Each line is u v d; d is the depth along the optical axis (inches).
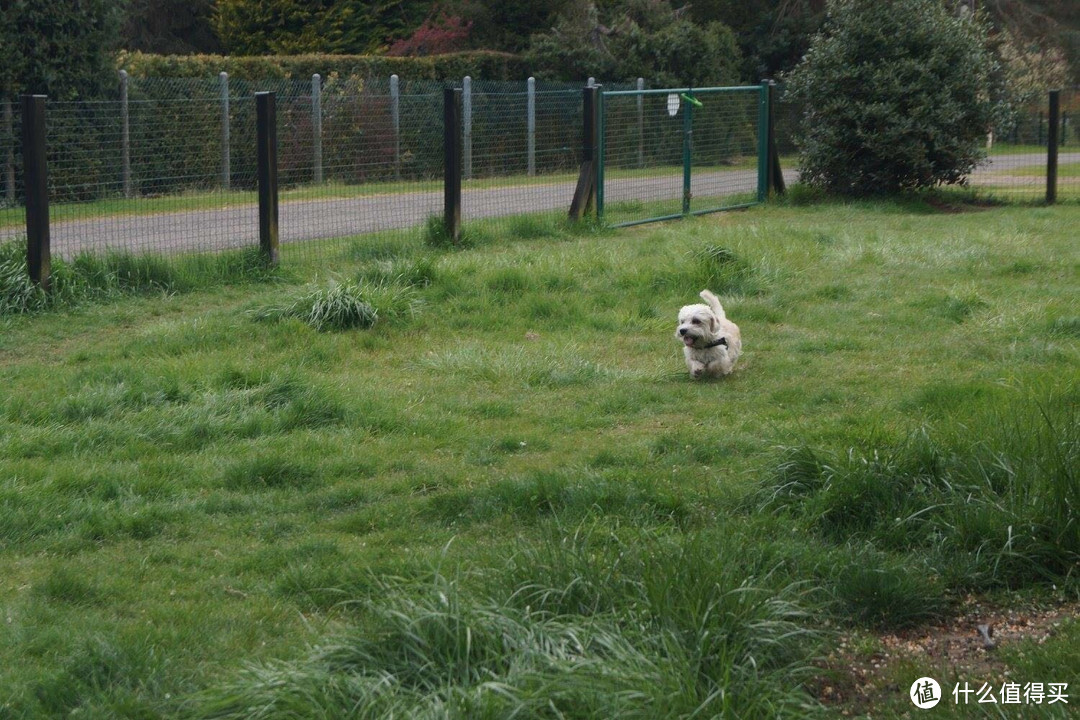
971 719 147.1
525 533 212.7
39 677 158.2
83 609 185.9
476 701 135.0
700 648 149.9
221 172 633.6
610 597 166.4
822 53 747.4
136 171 583.8
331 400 293.3
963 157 736.3
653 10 1254.3
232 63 869.2
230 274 449.4
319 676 144.6
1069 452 205.0
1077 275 459.5
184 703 149.3
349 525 223.0
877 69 731.4
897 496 211.3
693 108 695.1
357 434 279.0
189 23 1326.3
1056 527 191.8
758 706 140.4
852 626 177.2
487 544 206.2
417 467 256.5
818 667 160.7
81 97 704.4
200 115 627.5
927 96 730.8
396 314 386.0
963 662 165.5
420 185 680.4
